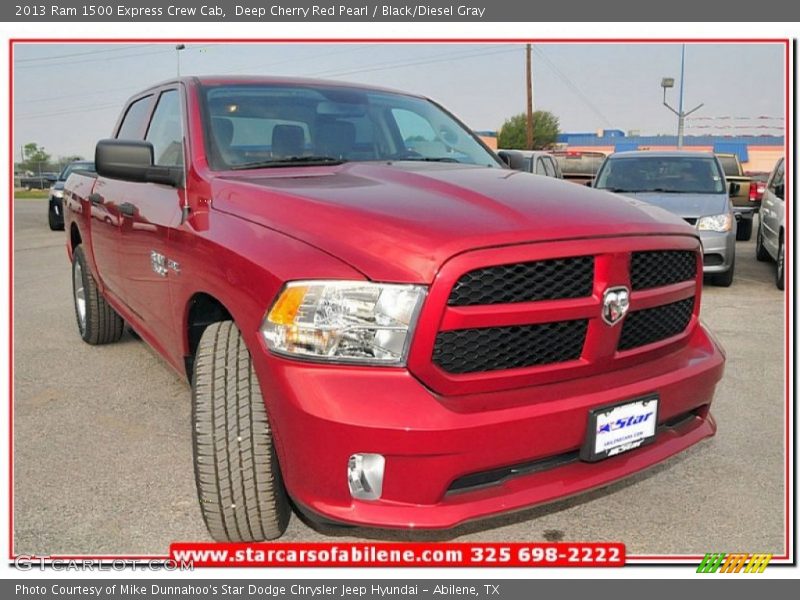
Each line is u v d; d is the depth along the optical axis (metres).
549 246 2.25
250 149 3.31
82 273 5.22
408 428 2.06
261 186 2.79
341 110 3.74
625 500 3.08
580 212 2.46
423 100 4.29
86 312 5.23
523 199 2.54
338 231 2.30
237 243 2.52
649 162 9.36
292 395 2.15
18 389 4.44
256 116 3.48
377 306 2.13
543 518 2.94
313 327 2.16
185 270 2.94
